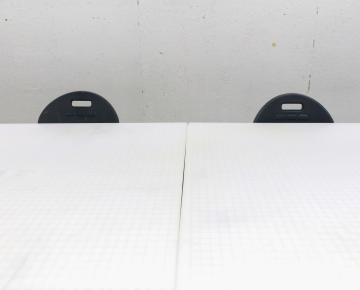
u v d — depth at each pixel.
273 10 2.08
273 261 0.62
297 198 0.84
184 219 0.75
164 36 2.16
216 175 0.98
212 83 2.24
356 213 0.77
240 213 0.78
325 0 2.05
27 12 2.14
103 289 0.56
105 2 2.11
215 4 2.09
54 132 1.39
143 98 2.29
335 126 1.43
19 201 0.84
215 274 0.59
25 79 2.28
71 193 0.88
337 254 0.64
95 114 1.56
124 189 0.90
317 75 2.20
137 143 1.25
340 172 0.98
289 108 1.64
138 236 0.70
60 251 0.66
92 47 2.20
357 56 2.15
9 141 1.28
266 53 2.17
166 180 0.95
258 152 1.15
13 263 0.63
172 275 0.59
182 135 1.35
